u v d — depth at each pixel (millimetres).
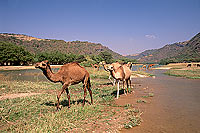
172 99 8156
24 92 9875
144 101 7641
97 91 10516
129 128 4707
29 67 46875
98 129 4598
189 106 6863
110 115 5715
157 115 5785
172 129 4598
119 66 8516
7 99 7773
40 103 7168
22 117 5461
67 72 6148
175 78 18969
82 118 5297
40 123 4820
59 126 4656
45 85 12844
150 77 20766
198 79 17281
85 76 6652
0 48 48375
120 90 10797
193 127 4711
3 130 4477
